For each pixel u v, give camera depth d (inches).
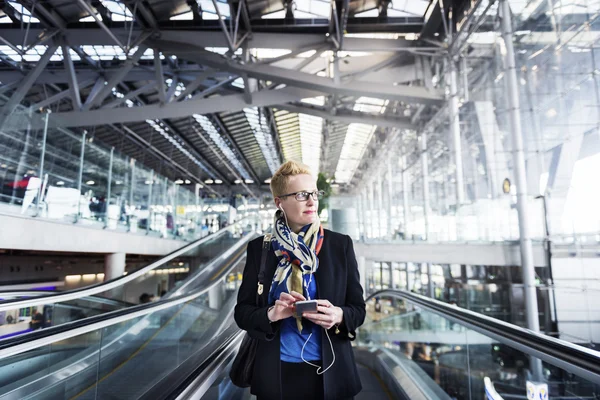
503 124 431.5
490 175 455.5
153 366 145.4
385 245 464.8
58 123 283.7
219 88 660.7
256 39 478.6
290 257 52.5
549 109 361.4
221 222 835.4
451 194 533.0
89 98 569.9
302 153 1163.9
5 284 420.5
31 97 663.8
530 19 386.0
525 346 68.9
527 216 378.6
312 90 556.7
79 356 100.4
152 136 877.8
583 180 321.7
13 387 91.9
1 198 231.0
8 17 437.4
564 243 347.3
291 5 455.2
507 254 407.2
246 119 826.2
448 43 508.1
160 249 472.4
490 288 454.9
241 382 57.6
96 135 817.5
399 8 475.5
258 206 1401.3
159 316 159.8
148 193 443.5
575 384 73.7
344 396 50.5
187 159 1111.6
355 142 1016.9
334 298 52.3
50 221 271.9
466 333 113.3
